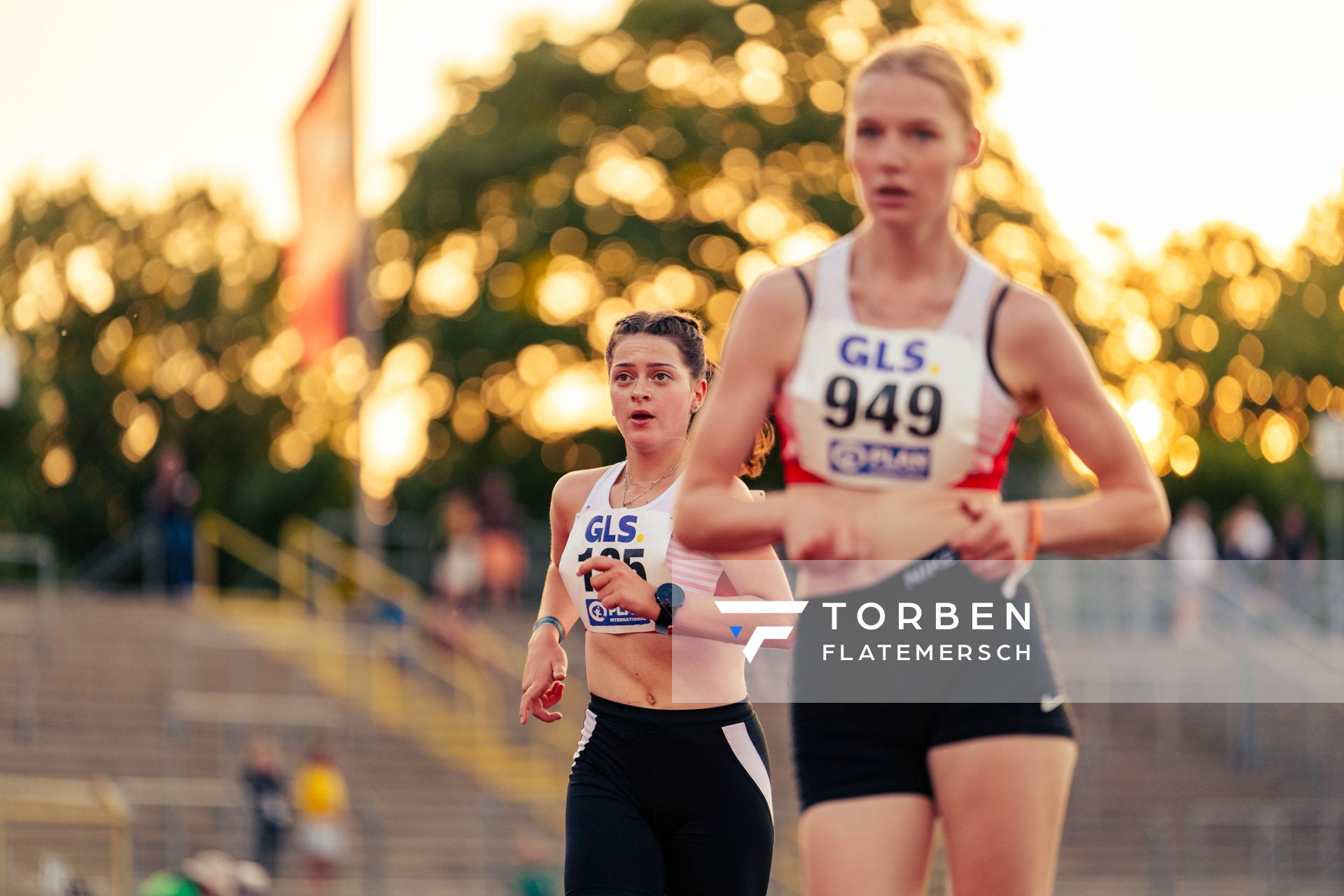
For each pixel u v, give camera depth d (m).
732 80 90.81
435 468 97.19
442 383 95.94
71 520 121.31
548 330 91.00
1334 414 111.06
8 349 67.06
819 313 8.82
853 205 87.19
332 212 65.62
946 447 8.70
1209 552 68.12
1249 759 65.50
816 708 9.09
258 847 42.91
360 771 54.12
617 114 90.81
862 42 89.81
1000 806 8.76
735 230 88.69
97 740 51.06
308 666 61.72
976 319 8.73
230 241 136.12
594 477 13.64
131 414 127.00
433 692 62.38
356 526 74.62
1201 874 58.06
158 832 44.91
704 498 8.78
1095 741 65.12
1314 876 58.97
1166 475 109.25
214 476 124.69
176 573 68.25
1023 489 73.19
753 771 13.23
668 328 13.10
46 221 134.75
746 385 8.84
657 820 13.12
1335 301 114.31
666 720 12.98
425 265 98.12
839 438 8.77
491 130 94.94
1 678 53.81
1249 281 113.81
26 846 40.97
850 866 8.85
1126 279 86.88
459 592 65.12
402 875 47.31
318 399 126.19
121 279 132.62
